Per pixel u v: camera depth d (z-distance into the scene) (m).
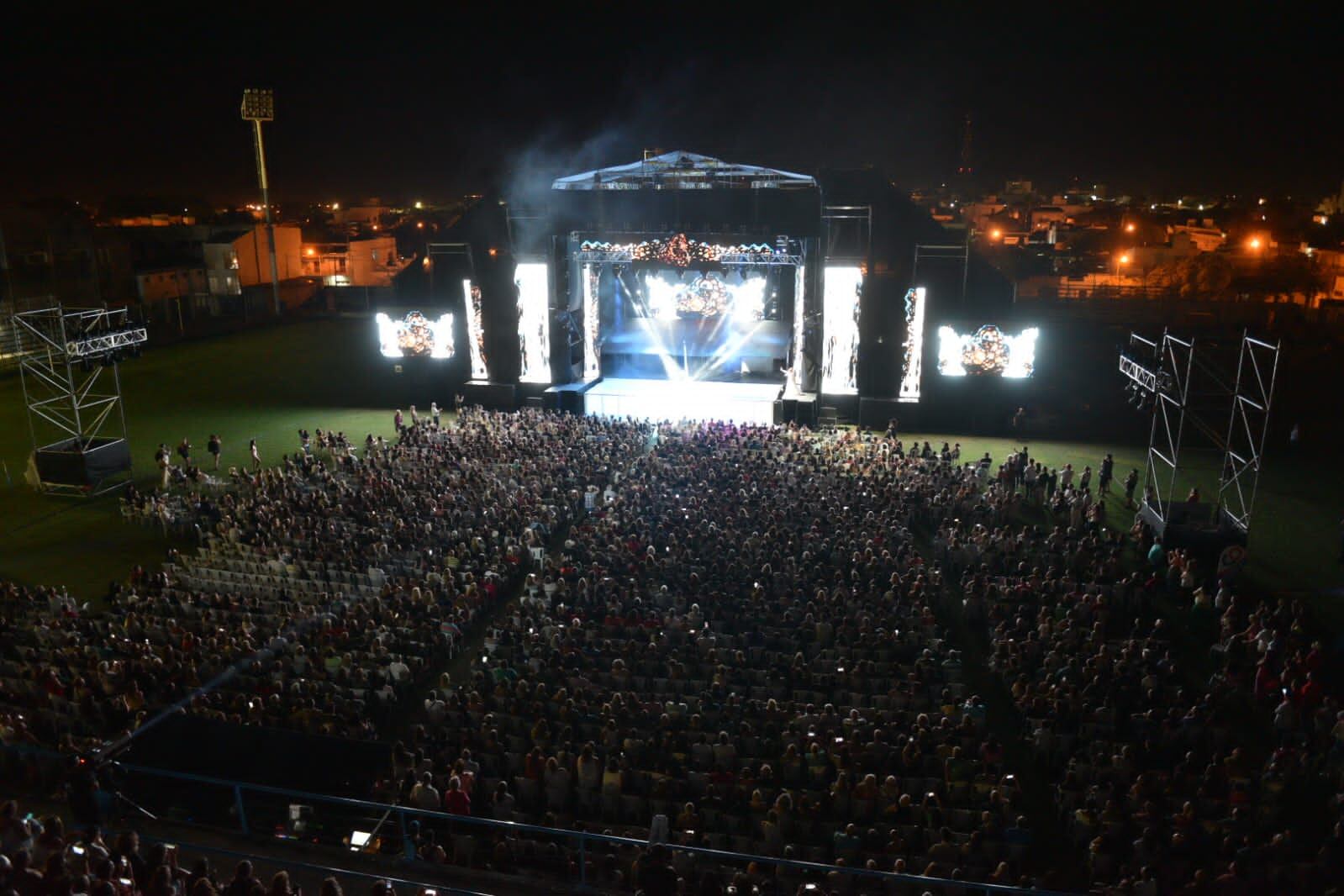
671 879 11.20
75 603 25.97
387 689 21.23
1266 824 17.22
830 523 30.14
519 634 23.12
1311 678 20.73
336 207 193.12
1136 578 26.77
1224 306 68.62
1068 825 17.58
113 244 75.69
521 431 42.94
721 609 24.38
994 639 23.62
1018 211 139.88
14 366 62.44
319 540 29.67
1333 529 34.22
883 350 48.66
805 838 16.33
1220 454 44.06
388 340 54.22
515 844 15.72
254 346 71.94
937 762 18.17
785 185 48.03
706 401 50.38
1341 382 55.44
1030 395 48.03
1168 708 20.47
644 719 20.22
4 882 8.98
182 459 42.25
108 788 14.11
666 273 56.22
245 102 78.56
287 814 15.64
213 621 24.02
